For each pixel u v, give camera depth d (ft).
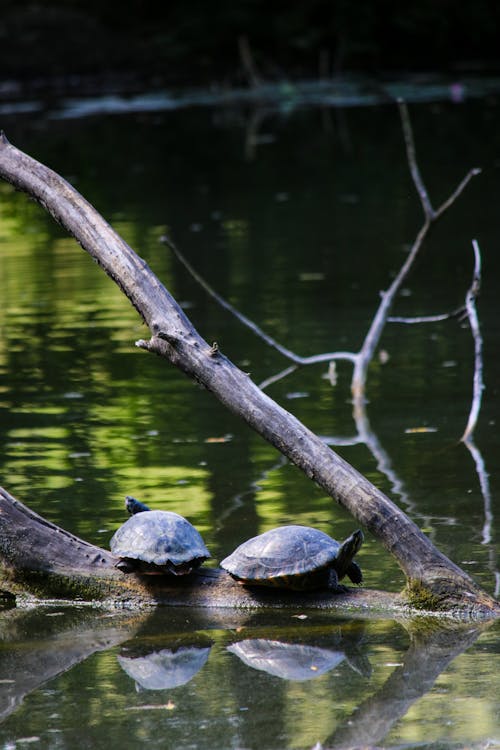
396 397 39.68
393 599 23.75
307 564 23.90
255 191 87.61
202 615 24.25
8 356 47.44
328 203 81.20
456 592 23.25
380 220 73.82
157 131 123.44
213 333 49.24
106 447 35.47
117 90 154.81
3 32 168.45
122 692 20.15
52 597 25.86
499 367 42.52
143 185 92.73
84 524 28.63
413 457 33.27
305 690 19.83
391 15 170.09
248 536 27.32
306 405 39.34
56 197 28.45
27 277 63.00
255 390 25.08
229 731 18.35
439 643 21.66
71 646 22.68
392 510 23.75
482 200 78.38
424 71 169.48
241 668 21.01
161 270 62.18
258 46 171.01
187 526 25.43
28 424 38.22
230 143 114.73
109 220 77.66
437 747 17.46
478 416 36.99
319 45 170.81
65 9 175.63
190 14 172.55
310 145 110.73
